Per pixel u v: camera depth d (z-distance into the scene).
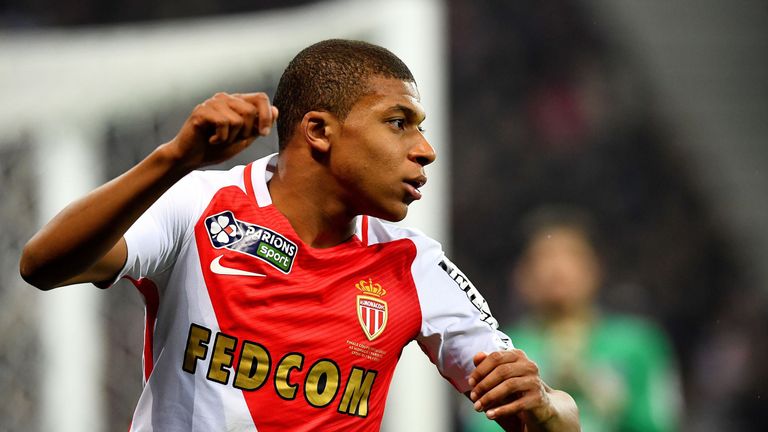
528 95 38.97
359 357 8.26
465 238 36.72
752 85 40.47
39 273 7.21
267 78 16.38
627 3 40.38
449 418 26.83
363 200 8.28
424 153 8.23
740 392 31.98
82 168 15.95
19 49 16.52
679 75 40.03
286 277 8.12
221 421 7.92
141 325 15.84
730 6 41.16
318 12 18.02
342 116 8.22
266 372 7.98
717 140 39.31
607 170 38.22
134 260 7.65
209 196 8.26
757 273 37.66
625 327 17.42
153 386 8.16
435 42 16.56
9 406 15.32
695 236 37.88
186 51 16.41
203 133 6.92
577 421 8.53
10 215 15.64
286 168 8.51
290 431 8.03
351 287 8.34
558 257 17.42
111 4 32.25
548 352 17.23
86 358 15.63
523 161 37.84
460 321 8.73
